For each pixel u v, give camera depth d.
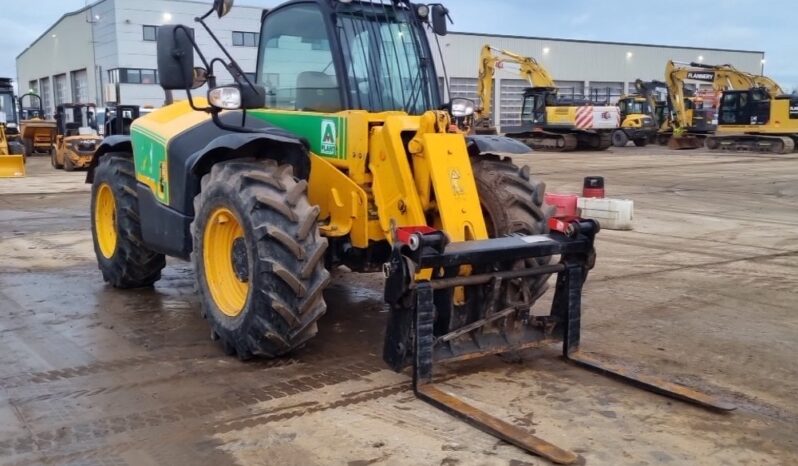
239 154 4.87
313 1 4.98
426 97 5.31
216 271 4.84
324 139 4.87
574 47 53.56
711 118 35.16
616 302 6.23
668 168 21.77
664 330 5.45
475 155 5.28
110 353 4.79
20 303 6.05
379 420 3.77
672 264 7.87
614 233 9.99
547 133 32.22
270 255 4.27
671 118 34.97
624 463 3.37
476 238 4.43
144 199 5.80
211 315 4.77
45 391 4.13
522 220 4.80
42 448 3.45
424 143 4.45
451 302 4.30
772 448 3.55
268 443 3.51
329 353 4.81
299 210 4.36
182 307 5.94
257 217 4.33
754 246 9.02
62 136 23.28
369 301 6.18
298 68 5.17
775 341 5.22
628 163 23.91
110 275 6.49
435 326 4.36
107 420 3.76
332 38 4.85
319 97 5.03
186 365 4.56
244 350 4.51
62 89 51.62
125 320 5.55
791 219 11.44
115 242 6.44
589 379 4.41
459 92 48.44
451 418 3.80
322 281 4.32
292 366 4.55
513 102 49.41
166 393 4.11
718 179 18.25
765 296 6.49
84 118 28.83
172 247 5.40
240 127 4.95
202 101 5.79
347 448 3.46
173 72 4.49
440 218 4.51
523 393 4.17
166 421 3.75
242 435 3.59
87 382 4.27
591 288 6.72
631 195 14.77
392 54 5.16
